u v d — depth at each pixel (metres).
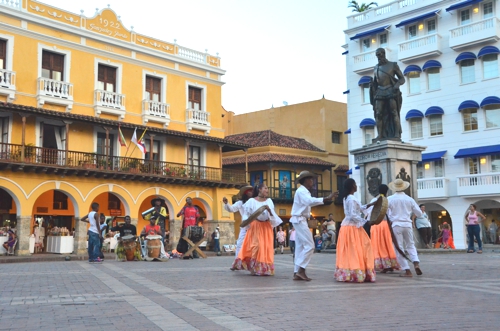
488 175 35.09
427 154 38.06
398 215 11.20
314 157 49.31
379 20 41.34
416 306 6.78
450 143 37.56
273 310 6.44
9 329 5.31
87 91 31.53
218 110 39.22
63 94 29.95
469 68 37.09
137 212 32.50
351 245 9.74
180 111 36.59
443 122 37.94
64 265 16.86
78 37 31.31
